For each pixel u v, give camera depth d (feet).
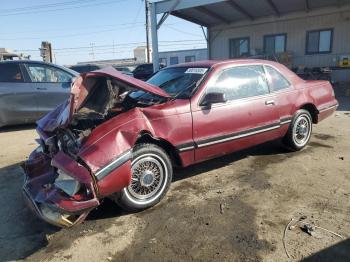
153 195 12.37
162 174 12.50
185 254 9.67
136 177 11.92
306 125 18.15
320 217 11.32
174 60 120.16
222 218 11.50
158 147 12.28
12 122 25.05
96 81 12.39
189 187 14.08
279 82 16.80
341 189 13.38
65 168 10.35
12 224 11.75
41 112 25.48
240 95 14.92
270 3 49.93
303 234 10.37
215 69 14.48
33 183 11.75
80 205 10.02
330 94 19.44
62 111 13.60
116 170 10.58
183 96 13.60
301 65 57.26
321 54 55.26
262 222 11.14
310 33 55.67
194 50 115.96
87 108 12.55
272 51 59.82
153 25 48.37
